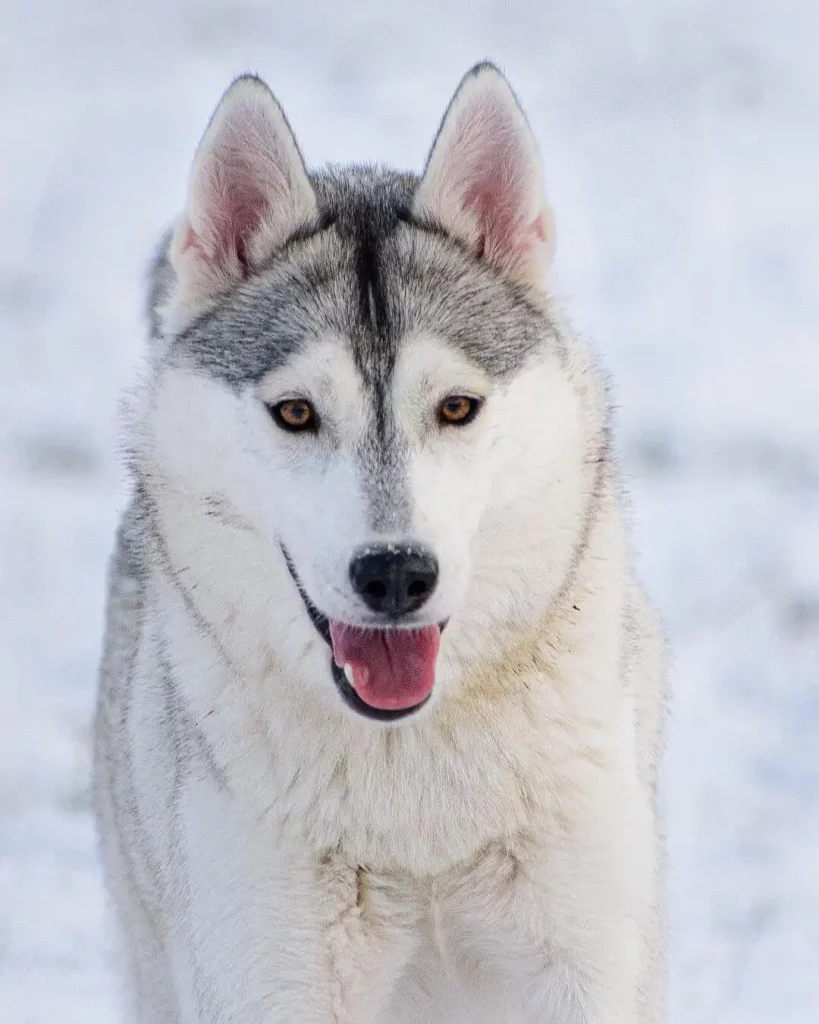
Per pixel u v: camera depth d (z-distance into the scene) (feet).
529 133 26.89
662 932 27.55
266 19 180.86
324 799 25.39
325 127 137.59
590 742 25.89
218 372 25.89
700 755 45.34
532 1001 26.61
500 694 25.49
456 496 24.71
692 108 145.48
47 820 41.73
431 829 25.59
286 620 25.26
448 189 27.17
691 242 112.98
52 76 160.86
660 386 85.61
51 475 73.72
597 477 26.89
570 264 108.06
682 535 63.16
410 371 25.00
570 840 25.71
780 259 109.70
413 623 24.09
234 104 26.61
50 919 37.14
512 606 25.61
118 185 129.49
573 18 177.78
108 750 31.30
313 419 25.16
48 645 54.03
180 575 26.35
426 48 168.96
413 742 25.32
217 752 25.73
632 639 28.14
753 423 79.15
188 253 27.02
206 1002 25.95
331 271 26.22
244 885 25.58
